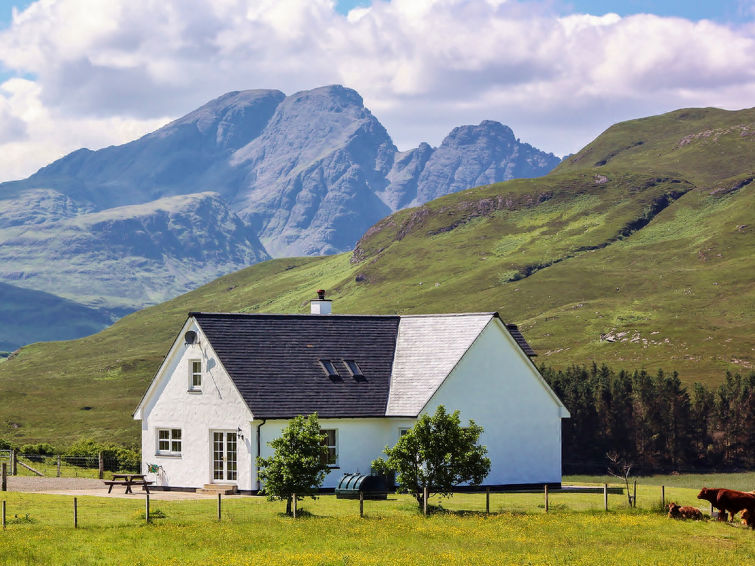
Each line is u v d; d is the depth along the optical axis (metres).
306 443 40.84
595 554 30.70
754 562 29.67
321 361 55.44
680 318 191.12
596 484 69.12
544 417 56.94
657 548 32.28
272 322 56.25
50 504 43.34
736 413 119.88
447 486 41.78
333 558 29.61
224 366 52.16
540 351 185.88
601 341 185.50
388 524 37.31
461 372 54.62
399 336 58.97
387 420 54.50
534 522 38.47
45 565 28.83
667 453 111.44
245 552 31.09
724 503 39.38
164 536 34.06
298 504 45.25
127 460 70.00
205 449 52.72
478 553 30.80
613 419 115.44
